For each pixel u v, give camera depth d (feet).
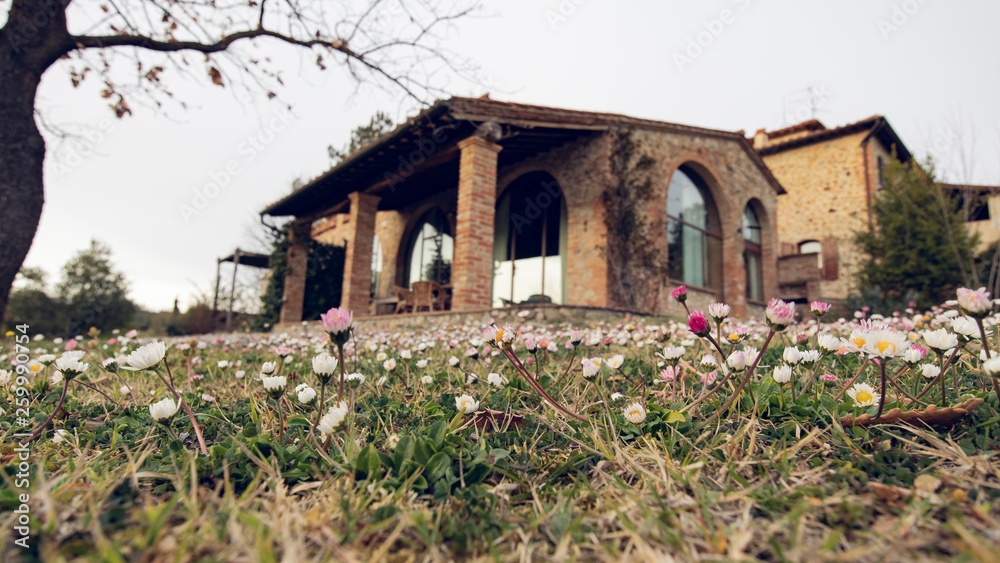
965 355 6.64
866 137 53.42
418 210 45.73
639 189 30.71
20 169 16.72
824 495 3.54
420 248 45.93
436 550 3.07
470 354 7.59
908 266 39.06
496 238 37.76
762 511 3.51
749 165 42.96
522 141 31.35
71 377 5.17
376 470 4.00
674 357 5.86
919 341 7.36
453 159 31.19
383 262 49.88
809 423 4.92
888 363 7.27
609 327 17.43
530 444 5.13
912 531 3.02
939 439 4.30
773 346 9.82
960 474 3.74
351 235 35.76
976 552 2.57
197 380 8.69
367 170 33.42
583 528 3.42
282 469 4.33
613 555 3.04
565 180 31.91
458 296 25.58
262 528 3.03
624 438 5.03
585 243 30.12
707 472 4.20
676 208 36.35
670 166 33.99
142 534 3.02
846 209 54.24
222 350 15.72
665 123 33.06
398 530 3.11
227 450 4.38
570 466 4.46
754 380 6.34
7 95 16.70
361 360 11.10
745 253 43.65
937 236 38.73
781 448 4.54
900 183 41.55
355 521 3.33
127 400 7.50
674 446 4.71
